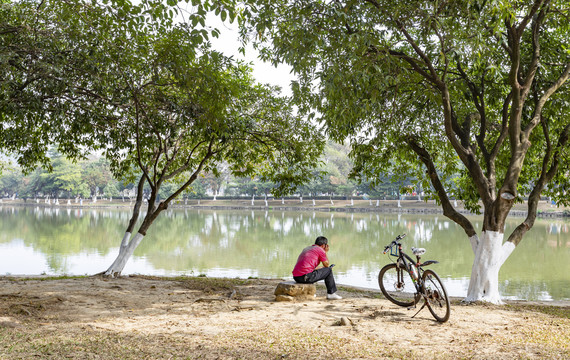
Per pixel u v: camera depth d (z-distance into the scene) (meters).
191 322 6.37
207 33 7.96
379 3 8.31
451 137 9.41
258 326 6.16
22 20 8.97
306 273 8.34
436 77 8.88
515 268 18.86
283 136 12.83
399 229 38.53
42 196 125.69
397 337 5.66
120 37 9.30
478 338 5.63
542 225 42.12
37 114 9.30
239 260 21.11
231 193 114.62
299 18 8.06
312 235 33.31
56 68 8.14
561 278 16.64
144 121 11.11
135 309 7.22
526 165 12.78
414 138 11.55
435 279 6.78
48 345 5.07
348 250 24.73
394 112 10.77
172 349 5.05
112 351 4.93
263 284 10.82
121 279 11.05
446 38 8.20
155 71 10.09
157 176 14.78
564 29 9.98
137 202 12.38
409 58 8.92
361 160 11.91
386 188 76.62
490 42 9.76
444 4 7.89
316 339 5.49
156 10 8.10
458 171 13.05
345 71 7.82
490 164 9.89
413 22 8.52
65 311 6.84
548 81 10.27
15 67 8.44
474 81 11.01
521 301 9.85
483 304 8.49
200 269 18.41
